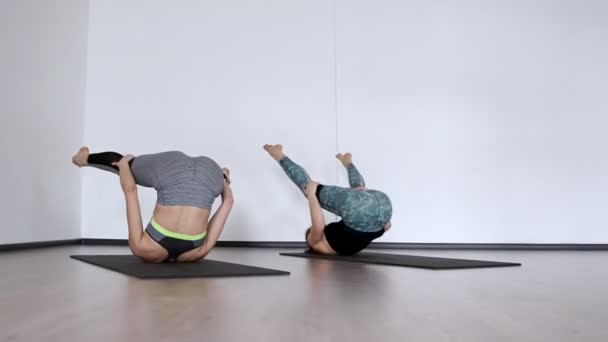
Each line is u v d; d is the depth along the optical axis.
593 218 5.80
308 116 5.81
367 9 5.93
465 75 5.89
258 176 5.74
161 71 5.83
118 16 5.88
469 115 5.85
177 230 2.88
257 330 1.39
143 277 2.41
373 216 3.94
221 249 5.10
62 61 5.24
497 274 2.96
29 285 2.18
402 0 5.94
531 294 2.16
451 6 5.95
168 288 2.13
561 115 5.89
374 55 5.88
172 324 1.44
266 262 3.55
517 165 5.82
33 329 1.35
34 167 4.72
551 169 5.84
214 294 2.00
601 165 5.86
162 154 2.97
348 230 4.06
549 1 5.97
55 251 4.32
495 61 5.91
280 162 4.35
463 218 5.75
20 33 4.45
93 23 5.86
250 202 5.71
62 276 2.50
